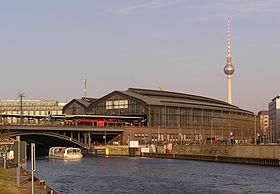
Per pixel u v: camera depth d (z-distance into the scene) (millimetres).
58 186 84750
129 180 95688
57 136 199125
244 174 109125
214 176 104312
